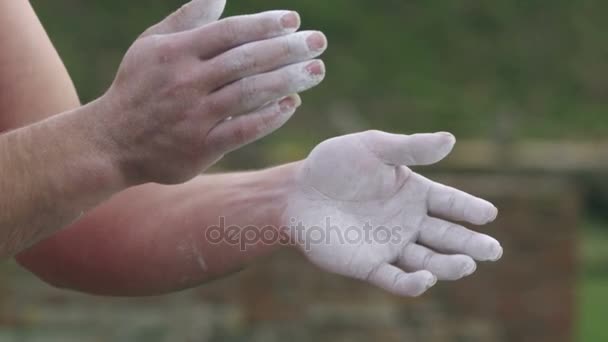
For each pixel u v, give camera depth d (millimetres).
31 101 3996
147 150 3156
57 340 11500
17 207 3131
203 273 3883
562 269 12914
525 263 12844
